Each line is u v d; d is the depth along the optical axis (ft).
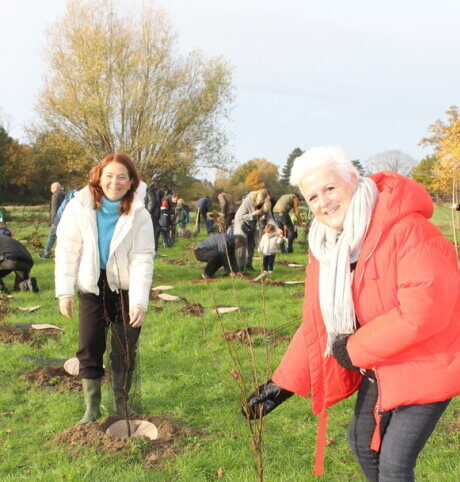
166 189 74.59
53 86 136.15
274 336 23.97
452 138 93.97
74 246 14.16
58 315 28.55
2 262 33.91
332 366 9.26
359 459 9.30
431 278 7.77
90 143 142.10
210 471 12.97
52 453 13.52
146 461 13.15
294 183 8.98
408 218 8.16
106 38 132.57
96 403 15.10
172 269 46.06
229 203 55.93
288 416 16.06
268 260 44.04
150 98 138.82
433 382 7.98
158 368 20.47
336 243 8.72
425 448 14.06
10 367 20.07
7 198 239.50
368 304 8.41
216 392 17.81
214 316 28.07
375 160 156.04
